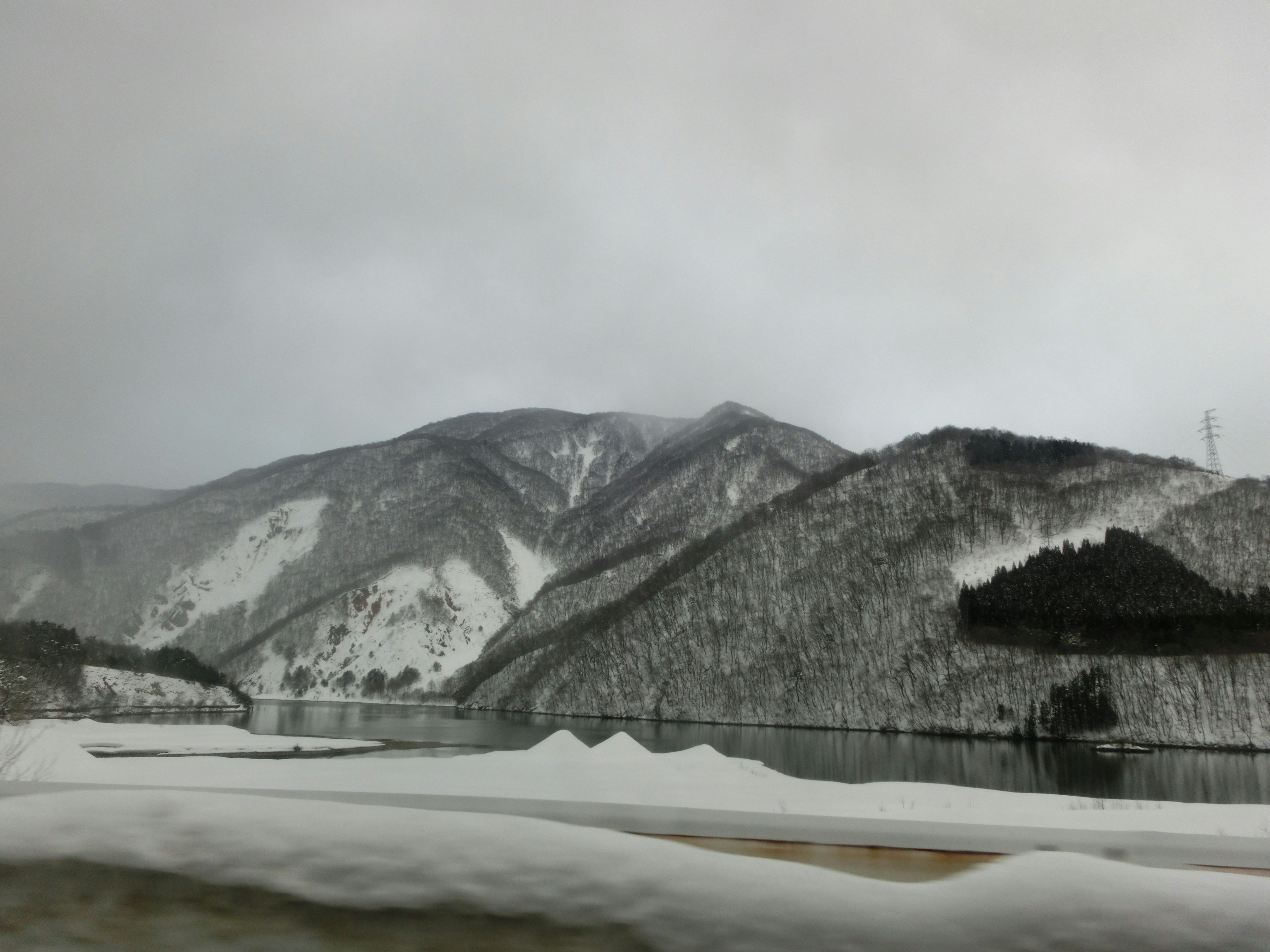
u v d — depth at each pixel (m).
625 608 127.19
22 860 2.62
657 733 78.00
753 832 3.27
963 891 2.47
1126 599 81.56
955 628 86.31
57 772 21.84
